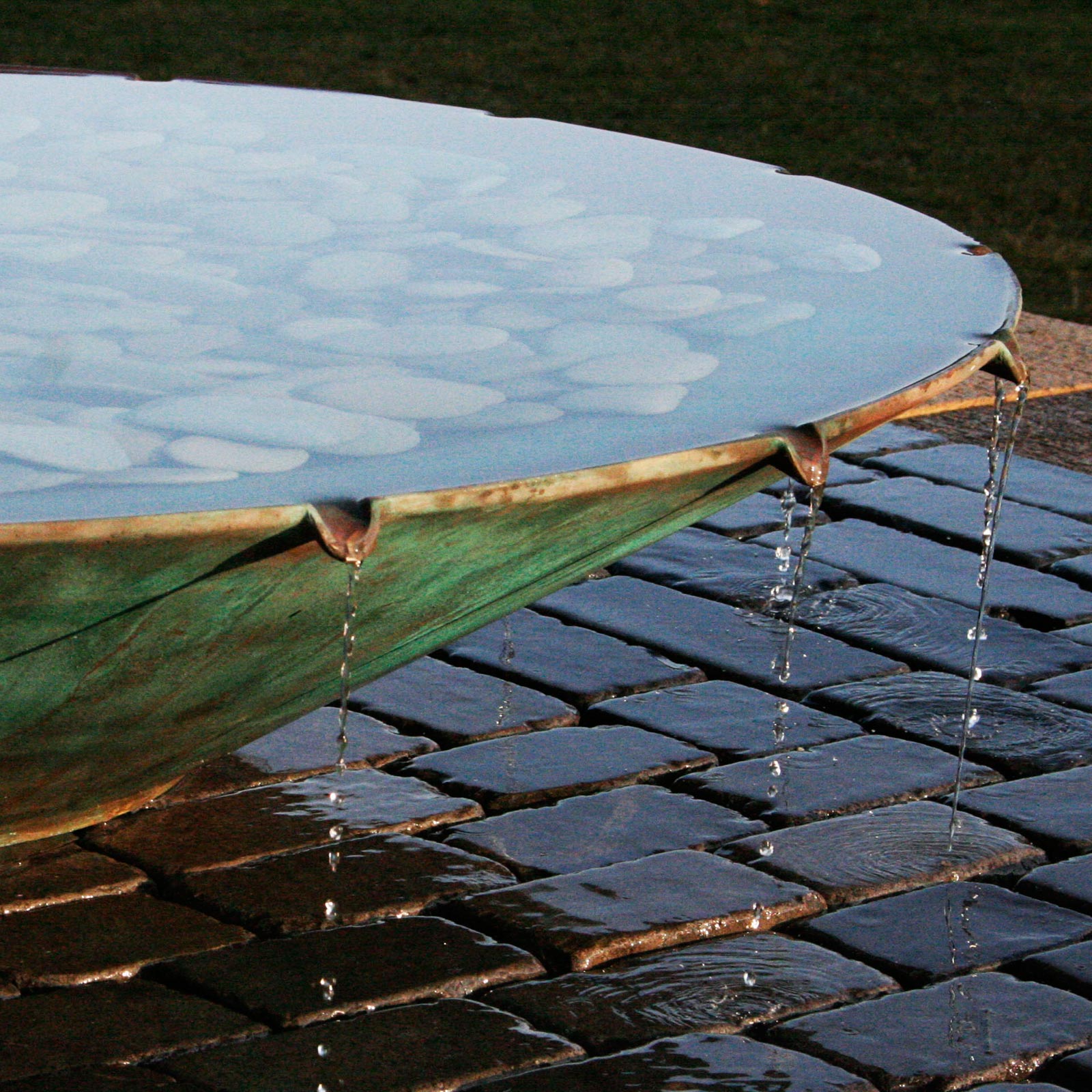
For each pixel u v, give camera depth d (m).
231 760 5.11
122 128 6.81
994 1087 3.77
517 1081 3.69
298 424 3.62
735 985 4.10
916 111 20.58
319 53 22.59
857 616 6.37
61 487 3.18
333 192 5.95
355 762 5.15
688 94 20.89
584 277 4.92
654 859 4.65
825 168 17.12
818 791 5.07
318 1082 3.65
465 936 4.25
